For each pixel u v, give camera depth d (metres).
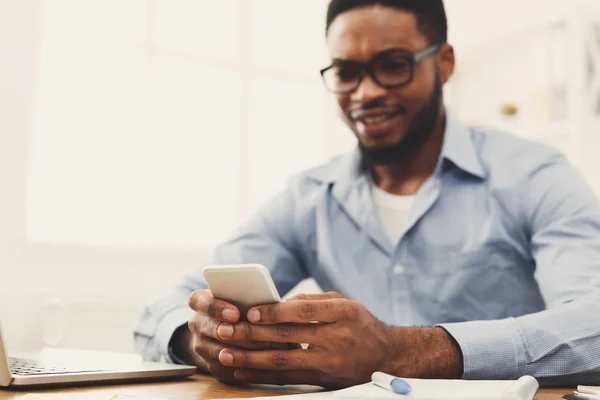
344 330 0.74
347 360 0.74
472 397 0.58
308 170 1.53
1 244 2.09
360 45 1.29
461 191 1.35
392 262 1.35
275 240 1.45
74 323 2.05
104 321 2.10
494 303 1.31
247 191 2.55
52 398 0.65
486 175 1.35
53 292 2.07
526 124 2.46
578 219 1.14
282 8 2.66
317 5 2.72
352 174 1.45
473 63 2.67
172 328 1.03
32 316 1.89
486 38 2.50
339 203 1.43
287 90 2.67
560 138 2.33
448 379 0.77
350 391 0.61
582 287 1.00
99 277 2.21
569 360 0.82
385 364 0.76
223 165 2.52
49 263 2.15
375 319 0.77
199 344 0.84
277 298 0.74
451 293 1.31
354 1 1.30
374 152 1.35
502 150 1.37
